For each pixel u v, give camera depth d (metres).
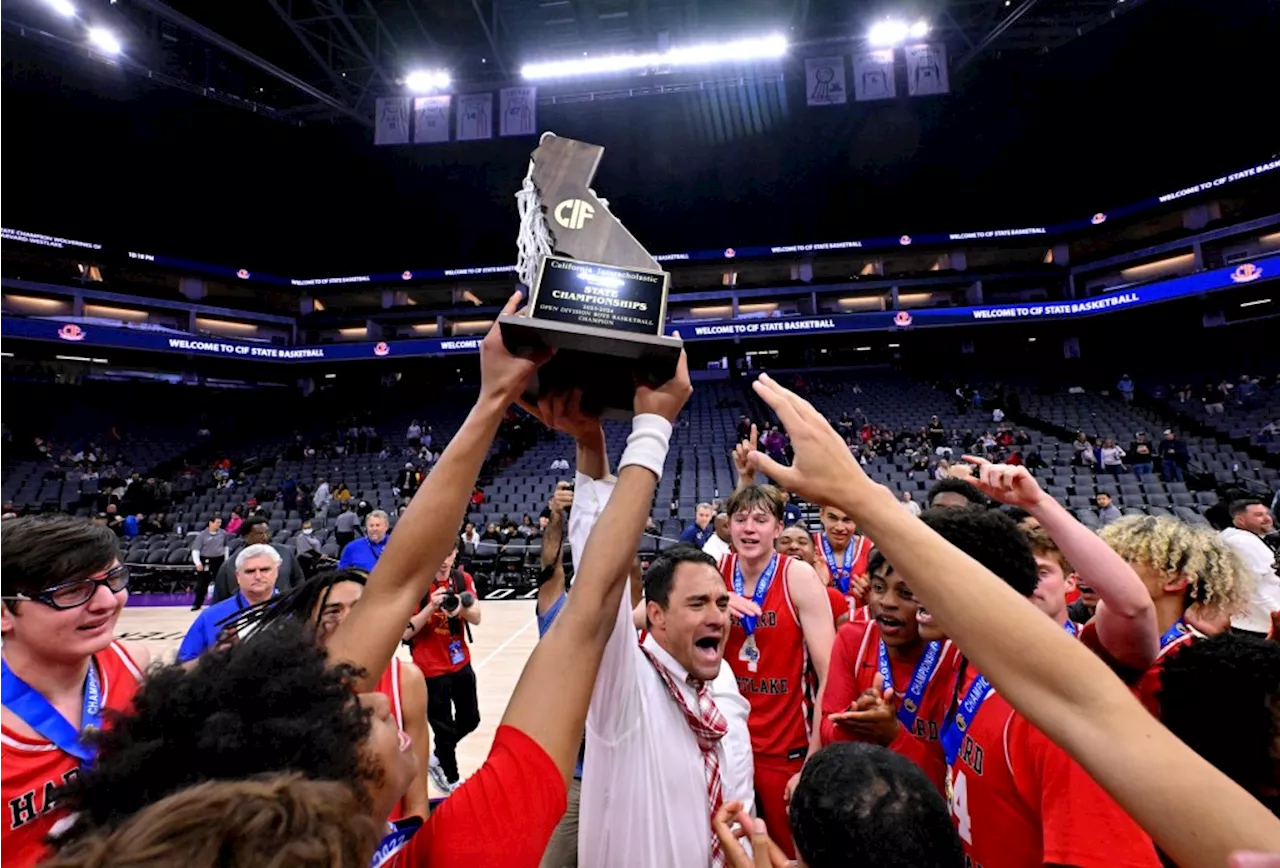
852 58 17.02
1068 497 10.01
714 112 19.50
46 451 15.65
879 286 21.25
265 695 0.53
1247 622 2.24
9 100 15.61
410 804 1.76
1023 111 19.19
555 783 0.61
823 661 2.13
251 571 2.65
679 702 1.36
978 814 1.12
